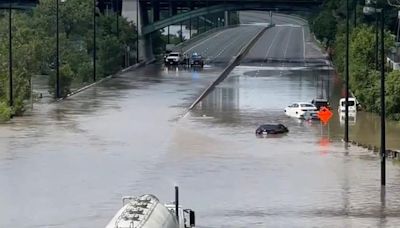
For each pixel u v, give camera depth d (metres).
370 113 129.38
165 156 92.25
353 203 70.25
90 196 72.81
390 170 84.06
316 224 63.38
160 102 139.00
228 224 63.34
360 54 147.50
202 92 151.62
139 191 74.50
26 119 121.06
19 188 76.00
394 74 123.44
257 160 89.94
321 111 114.81
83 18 195.62
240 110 130.88
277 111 129.88
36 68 159.38
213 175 81.75
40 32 184.38
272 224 63.38
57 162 88.56
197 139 104.06
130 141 102.25
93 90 156.62
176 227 49.16
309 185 77.25
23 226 63.28
